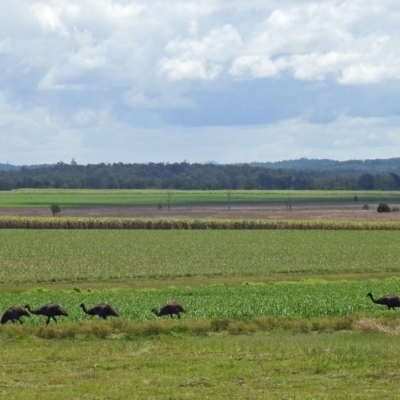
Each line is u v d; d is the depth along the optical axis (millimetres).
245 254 103125
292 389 26516
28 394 26109
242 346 35188
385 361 31078
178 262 93438
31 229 151375
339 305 50812
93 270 85500
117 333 39750
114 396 25750
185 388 26859
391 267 89750
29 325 41531
